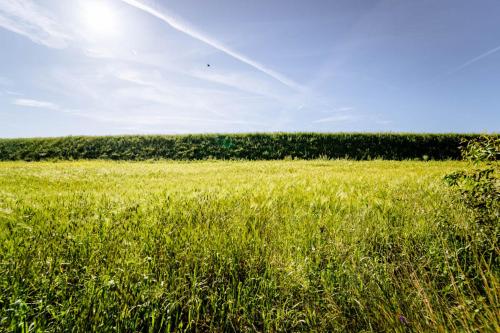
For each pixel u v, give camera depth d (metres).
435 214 4.00
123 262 2.62
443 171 11.09
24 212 4.33
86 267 2.47
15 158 30.92
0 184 8.40
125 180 9.82
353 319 2.20
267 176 10.58
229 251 2.96
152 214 4.18
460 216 3.69
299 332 2.20
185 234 3.41
